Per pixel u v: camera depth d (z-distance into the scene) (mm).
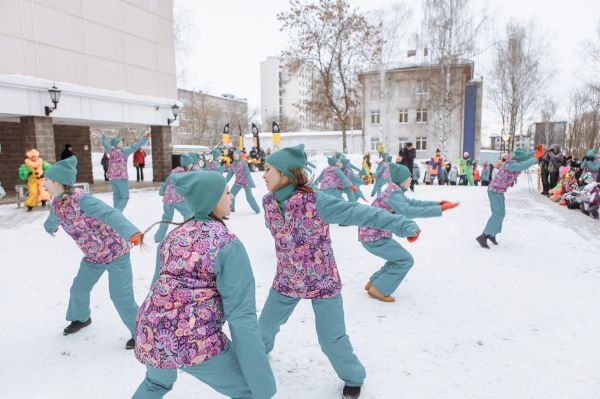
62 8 13633
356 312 3988
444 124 29078
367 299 4332
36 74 12734
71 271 5273
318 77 30656
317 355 3172
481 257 5949
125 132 44031
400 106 36812
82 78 14453
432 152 36469
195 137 52469
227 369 1839
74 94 13781
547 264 5578
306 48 29219
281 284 2635
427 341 3381
